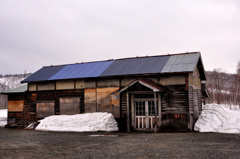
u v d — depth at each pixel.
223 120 15.49
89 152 8.11
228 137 11.69
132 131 16.33
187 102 15.52
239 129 13.95
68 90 19.83
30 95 21.52
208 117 16.23
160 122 15.69
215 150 8.18
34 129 17.98
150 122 16.44
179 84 15.93
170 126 15.67
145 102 16.77
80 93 19.31
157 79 16.66
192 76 17.23
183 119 15.45
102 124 16.11
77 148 8.97
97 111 18.42
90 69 20.22
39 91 21.14
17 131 16.69
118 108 17.58
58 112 20.02
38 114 20.84
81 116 17.34
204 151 8.02
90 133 14.87
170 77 16.28
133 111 16.83
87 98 18.95
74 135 13.67
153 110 16.48
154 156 7.36
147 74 16.44
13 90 22.67
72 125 16.77
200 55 18.20
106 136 13.06
